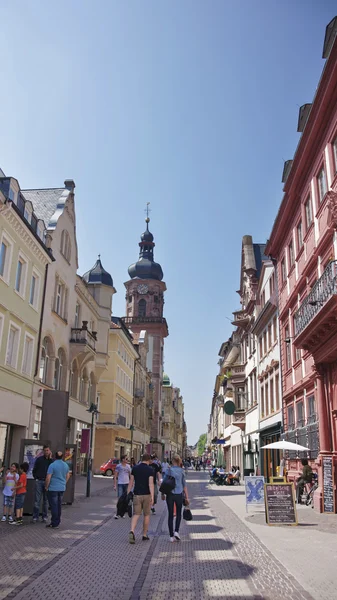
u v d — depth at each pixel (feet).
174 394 414.82
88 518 45.98
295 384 74.90
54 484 39.32
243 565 26.84
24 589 21.57
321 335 52.21
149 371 252.42
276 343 91.45
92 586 22.35
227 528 41.32
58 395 54.90
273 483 43.88
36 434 87.56
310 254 64.85
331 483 51.60
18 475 41.06
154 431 269.64
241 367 136.77
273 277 96.07
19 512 40.14
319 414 55.93
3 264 73.87
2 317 72.90
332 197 51.49
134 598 20.59
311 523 43.73
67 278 105.60
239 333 145.48
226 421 201.77
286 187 73.72
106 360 131.85
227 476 118.73
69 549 30.63
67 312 105.70
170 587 22.35
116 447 161.07
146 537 34.91
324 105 55.36
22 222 76.64
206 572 25.26
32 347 85.81
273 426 91.91
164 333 290.56
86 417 122.62
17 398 78.89
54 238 96.78
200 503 67.21
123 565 26.68
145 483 34.73
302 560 28.14
